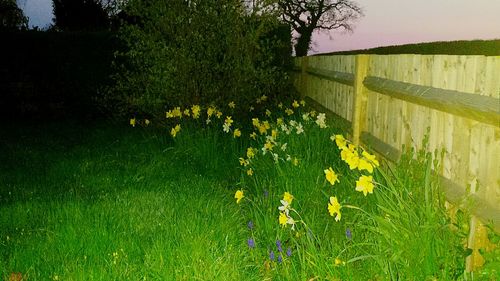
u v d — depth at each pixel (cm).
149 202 561
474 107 350
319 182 555
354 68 717
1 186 646
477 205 357
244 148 790
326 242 434
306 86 1187
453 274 352
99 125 1207
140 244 443
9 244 450
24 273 393
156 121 1068
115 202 555
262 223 493
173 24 1014
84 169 732
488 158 355
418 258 355
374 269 370
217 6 1012
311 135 696
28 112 1342
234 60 1021
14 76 1329
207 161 776
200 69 1020
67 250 429
